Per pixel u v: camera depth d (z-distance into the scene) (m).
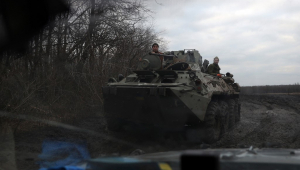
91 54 12.22
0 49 8.80
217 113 8.17
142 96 7.51
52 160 5.62
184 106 7.35
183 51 10.69
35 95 8.99
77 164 2.27
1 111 7.52
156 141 7.77
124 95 7.68
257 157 2.26
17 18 9.08
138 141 7.70
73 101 10.55
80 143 7.01
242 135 8.95
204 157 1.47
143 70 8.45
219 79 10.02
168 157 2.33
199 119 7.44
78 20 12.87
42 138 7.08
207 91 7.82
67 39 12.51
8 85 8.07
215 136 8.01
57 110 9.53
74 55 12.54
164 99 7.39
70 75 11.13
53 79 10.21
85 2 12.72
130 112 7.90
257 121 11.90
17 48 9.42
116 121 8.20
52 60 11.25
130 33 13.98
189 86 7.71
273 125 10.48
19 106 7.72
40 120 8.28
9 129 7.16
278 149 2.85
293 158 2.24
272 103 20.42
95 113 10.39
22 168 5.14
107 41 13.42
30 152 6.01
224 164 2.10
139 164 1.88
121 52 13.29
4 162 5.28
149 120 7.87
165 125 7.82
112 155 2.57
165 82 8.30
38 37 10.34
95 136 7.77
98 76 11.60
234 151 2.62
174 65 9.17
